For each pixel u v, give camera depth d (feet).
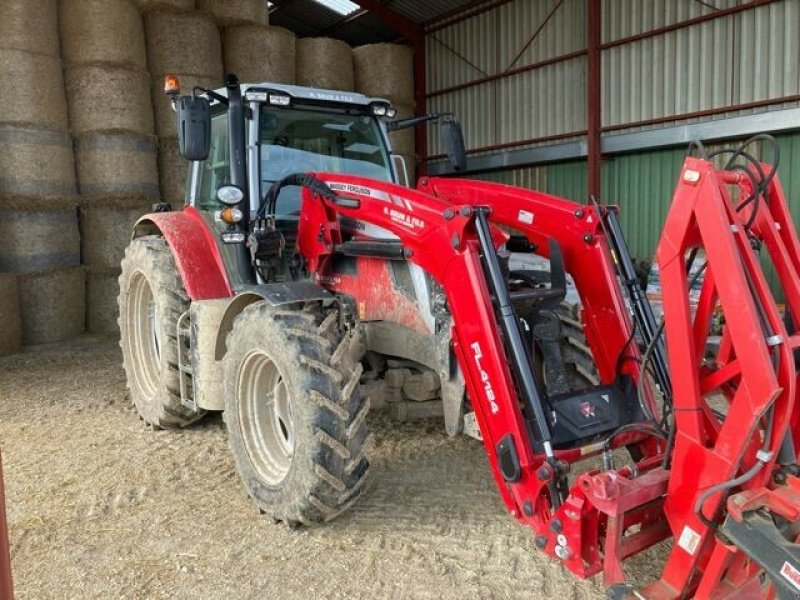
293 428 8.68
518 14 30.32
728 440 5.87
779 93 22.38
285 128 11.75
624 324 8.55
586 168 28.71
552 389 8.23
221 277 11.58
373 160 12.66
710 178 5.96
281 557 8.45
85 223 22.85
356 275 10.57
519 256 15.72
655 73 25.49
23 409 14.67
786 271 6.46
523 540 8.77
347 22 36.58
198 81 23.76
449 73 33.94
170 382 12.16
